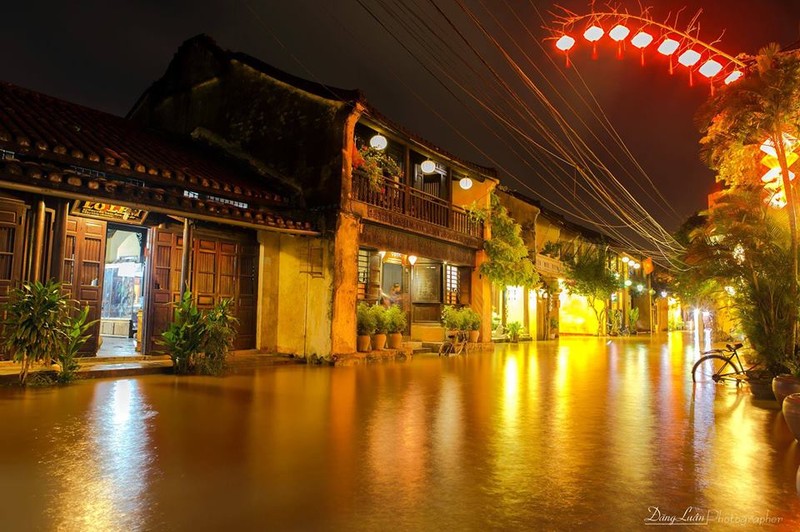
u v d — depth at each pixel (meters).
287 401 8.40
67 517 3.69
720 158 11.31
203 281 13.48
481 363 15.90
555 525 3.78
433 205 18.58
